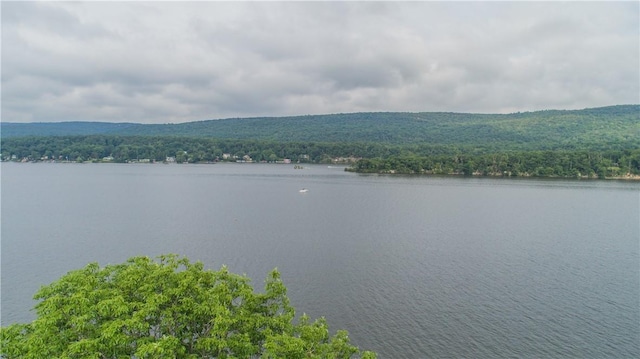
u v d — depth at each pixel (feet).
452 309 206.28
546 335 182.60
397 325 190.80
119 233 362.12
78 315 88.58
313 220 431.02
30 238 343.05
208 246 317.01
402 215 465.47
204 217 444.14
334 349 107.76
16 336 90.27
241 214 465.06
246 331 104.83
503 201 581.12
